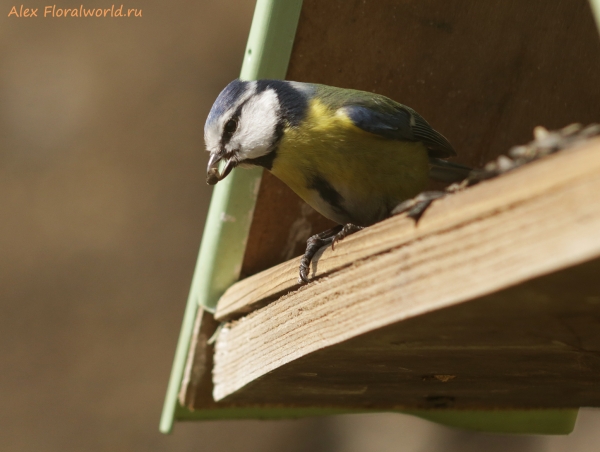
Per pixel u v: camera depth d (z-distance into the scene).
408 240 2.87
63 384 3.18
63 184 3.43
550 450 3.29
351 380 2.94
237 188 2.97
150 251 3.40
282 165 2.95
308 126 2.95
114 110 3.53
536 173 2.78
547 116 2.99
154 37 3.62
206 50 3.64
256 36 2.97
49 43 3.54
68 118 3.49
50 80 3.51
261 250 2.98
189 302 2.99
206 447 3.22
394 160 2.95
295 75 2.97
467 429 3.03
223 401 2.98
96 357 3.23
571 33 2.98
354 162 2.94
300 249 2.99
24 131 3.46
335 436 3.35
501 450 3.31
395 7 2.97
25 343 3.20
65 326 3.25
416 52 2.98
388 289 2.88
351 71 2.98
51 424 3.17
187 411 3.00
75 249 3.36
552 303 2.85
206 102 3.59
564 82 2.99
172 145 3.53
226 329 2.97
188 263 3.40
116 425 3.17
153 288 3.37
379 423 3.39
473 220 2.85
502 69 2.98
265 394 2.97
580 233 2.60
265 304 2.94
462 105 2.99
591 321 2.86
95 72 3.54
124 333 3.28
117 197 3.45
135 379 3.22
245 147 2.96
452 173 2.98
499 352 2.90
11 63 3.50
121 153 3.51
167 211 3.47
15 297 3.26
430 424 3.37
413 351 2.90
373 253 2.88
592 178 2.56
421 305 2.86
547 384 2.94
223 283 2.98
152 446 3.18
